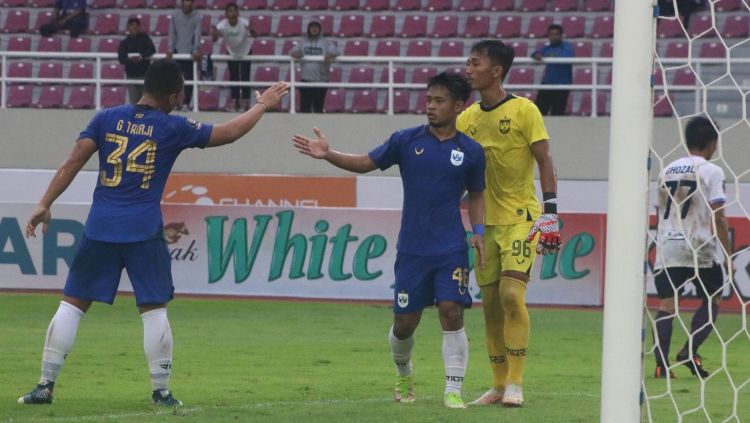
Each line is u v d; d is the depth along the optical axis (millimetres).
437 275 23500
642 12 17297
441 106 23172
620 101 17406
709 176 30594
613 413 17297
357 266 55031
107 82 66312
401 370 24953
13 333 40531
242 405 24375
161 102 22953
